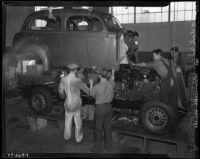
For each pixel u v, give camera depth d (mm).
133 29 10961
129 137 5105
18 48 5949
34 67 5828
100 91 4059
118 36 5035
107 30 5172
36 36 5836
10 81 5805
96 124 4184
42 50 5707
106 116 4191
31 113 5582
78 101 4539
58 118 5215
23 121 5855
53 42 5641
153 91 4895
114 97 5090
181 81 4730
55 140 4891
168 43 10234
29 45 5832
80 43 5387
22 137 5027
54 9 5703
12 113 5668
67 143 4754
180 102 4789
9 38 10133
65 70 5578
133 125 4832
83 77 5359
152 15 10641
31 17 6000
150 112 4379
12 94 7082
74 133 5219
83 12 5410
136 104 4988
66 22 5535
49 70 5742
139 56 8977
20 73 5895
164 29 10320
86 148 4523
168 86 4449
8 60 5762
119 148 4527
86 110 5273
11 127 5539
